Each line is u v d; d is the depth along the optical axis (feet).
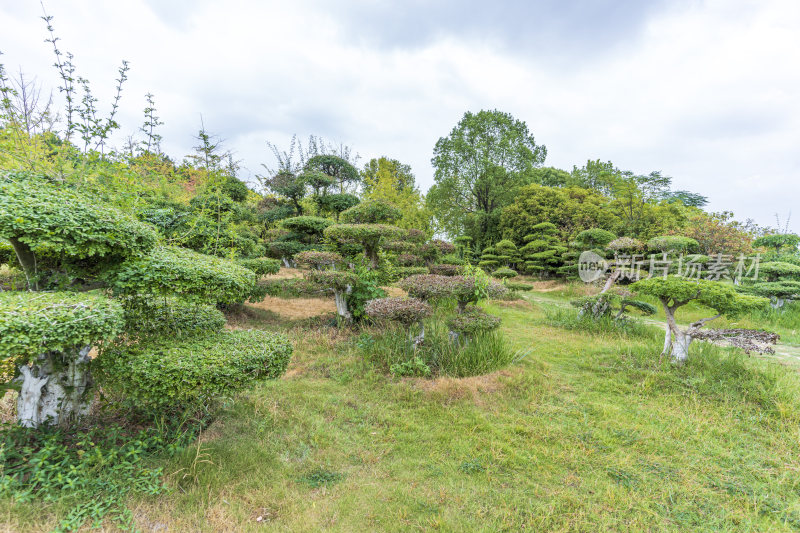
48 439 9.06
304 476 10.02
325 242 34.12
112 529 7.41
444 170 78.69
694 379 17.15
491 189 75.05
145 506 8.09
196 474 9.17
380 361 18.47
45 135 15.60
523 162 74.33
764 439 12.82
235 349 10.66
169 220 22.07
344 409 14.02
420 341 19.26
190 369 9.28
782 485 10.36
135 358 9.50
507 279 47.57
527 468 10.78
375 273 26.02
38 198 8.79
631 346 22.77
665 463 11.21
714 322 33.58
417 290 19.36
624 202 61.87
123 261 10.21
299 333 22.75
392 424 13.14
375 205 29.53
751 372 17.63
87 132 14.49
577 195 75.36
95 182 14.58
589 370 19.66
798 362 21.62
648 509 9.18
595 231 49.57
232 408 12.77
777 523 8.87
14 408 10.96
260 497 8.94
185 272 10.46
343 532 8.09
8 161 13.35
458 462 11.00
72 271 10.09
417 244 36.14
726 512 9.20
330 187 55.21
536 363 20.04
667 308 20.49
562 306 40.47
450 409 14.19
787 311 36.04
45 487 7.73
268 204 57.21
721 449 12.03
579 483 10.21
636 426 13.33
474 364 17.98
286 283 25.73
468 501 9.31
